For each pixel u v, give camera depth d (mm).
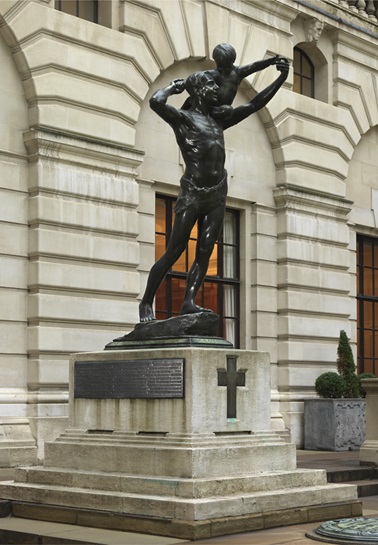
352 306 26188
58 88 19000
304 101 24953
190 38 22062
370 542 9938
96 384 12398
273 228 24203
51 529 10930
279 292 24156
